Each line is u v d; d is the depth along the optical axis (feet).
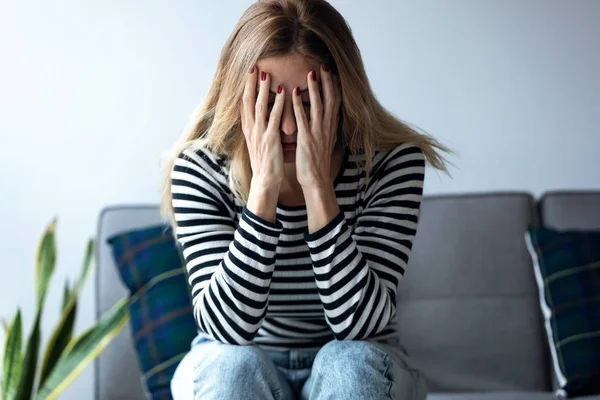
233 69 4.85
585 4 9.14
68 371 7.55
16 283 9.26
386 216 5.04
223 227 5.08
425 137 5.36
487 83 9.14
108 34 9.18
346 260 4.64
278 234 4.67
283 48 4.69
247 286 4.62
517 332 7.84
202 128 5.26
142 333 7.69
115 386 7.88
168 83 9.20
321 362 4.48
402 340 7.87
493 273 7.94
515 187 9.18
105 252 8.16
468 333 7.85
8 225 9.23
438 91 9.16
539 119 9.17
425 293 7.94
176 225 5.47
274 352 5.31
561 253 7.70
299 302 5.16
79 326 9.25
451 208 8.09
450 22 9.12
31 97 9.20
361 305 4.61
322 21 4.80
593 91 9.18
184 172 5.19
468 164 9.16
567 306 7.52
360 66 4.97
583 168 9.17
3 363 7.61
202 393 4.47
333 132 4.86
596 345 7.34
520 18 9.14
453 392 7.79
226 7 9.18
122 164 9.21
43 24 9.18
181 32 9.18
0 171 9.21
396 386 4.55
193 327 7.65
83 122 9.21
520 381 7.80
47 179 9.21
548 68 9.16
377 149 5.21
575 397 7.23
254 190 4.74
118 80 9.20
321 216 4.68
